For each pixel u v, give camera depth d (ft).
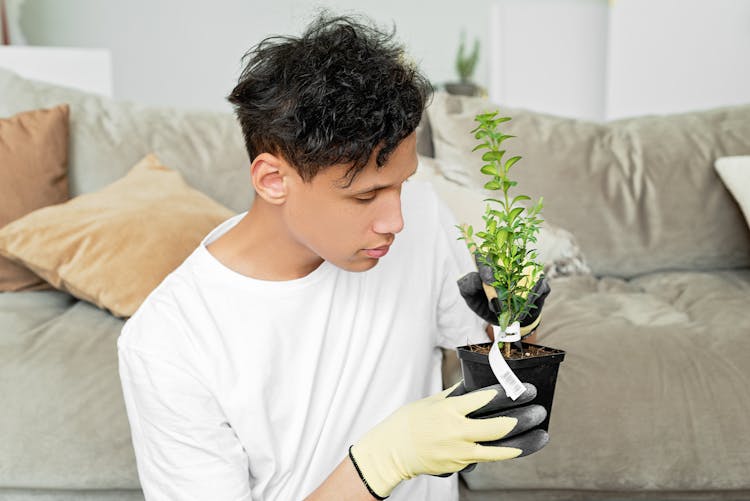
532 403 2.74
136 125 6.71
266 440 3.20
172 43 16.53
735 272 6.63
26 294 5.84
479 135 2.72
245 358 3.14
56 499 4.72
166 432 3.04
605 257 6.75
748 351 4.74
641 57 13.99
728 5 13.17
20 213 5.98
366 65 2.45
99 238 5.47
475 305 2.90
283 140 2.49
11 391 4.65
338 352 3.38
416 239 3.72
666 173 6.87
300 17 2.80
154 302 3.17
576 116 15.94
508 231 2.67
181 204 5.89
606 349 4.79
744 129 7.07
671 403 4.51
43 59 10.69
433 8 17.16
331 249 2.74
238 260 3.22
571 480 4.50
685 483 4.46
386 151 2.47
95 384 4.71
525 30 15.49
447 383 4.75
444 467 2.73
